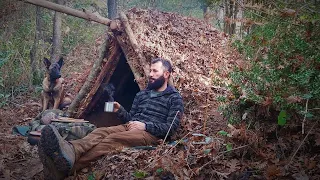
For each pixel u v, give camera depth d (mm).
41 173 3648
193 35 5691
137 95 4312
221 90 4379
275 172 2723
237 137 3146
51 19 9500
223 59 4633
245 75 3236
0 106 6285
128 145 3705
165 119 4039
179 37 5438
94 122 5445
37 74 7723
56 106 5676
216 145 3229
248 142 3121
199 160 3139
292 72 3014
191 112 4219
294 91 2928
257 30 3297
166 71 4133
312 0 2736
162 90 4160
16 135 4836
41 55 8148
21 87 7383
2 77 7059
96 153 3512
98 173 3283
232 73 3330
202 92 4387
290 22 2961
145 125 3822
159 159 3080
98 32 10695
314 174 2713
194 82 4590
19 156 4082
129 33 4770
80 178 3314
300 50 2977
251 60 3258
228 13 4879
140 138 3740
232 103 3379
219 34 5961
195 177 2957
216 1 4770
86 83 5184
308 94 2734
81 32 9977
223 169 3006
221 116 3807
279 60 3088
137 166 3262
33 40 8164
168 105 4039
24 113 6172
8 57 6953
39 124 4887
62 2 8273
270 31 3125
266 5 3180
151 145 3842
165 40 5125
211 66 4781
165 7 12594
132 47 4793
